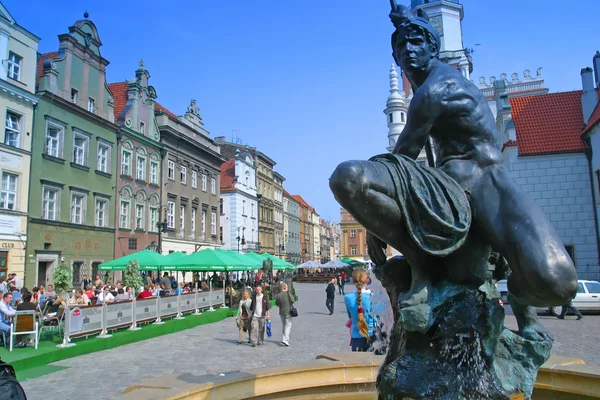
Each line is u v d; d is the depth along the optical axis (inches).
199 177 1710.1
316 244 4333.2
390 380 94.9
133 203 1301.7
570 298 80.0
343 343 505.4
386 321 143.2
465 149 102.5
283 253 3031.5
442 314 93.9
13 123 924.0
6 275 877.8
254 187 2508.6
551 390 151.0
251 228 2437.3
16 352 410.9
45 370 377.4
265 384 154.7
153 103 1429.6
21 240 912.9
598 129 921.5
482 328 91.0
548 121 1043.9
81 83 1115.9
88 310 479.5
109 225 1195.3
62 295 566.3
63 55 1054.4
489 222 92.0
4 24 884.0
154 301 615.2
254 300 501.4
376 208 89.9
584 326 572.7
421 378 91.7
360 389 165.5
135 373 366.0
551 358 164.7
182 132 1594.5
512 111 1090.7
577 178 978.1
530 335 99.2
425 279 97.0
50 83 1003.9
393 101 1465.3
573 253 967.0
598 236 949.8
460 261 95.4
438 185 93.4
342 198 89.1
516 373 95.5
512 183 94.2
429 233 90.7
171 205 1520.7
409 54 111.6
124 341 508.7
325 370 164.6
